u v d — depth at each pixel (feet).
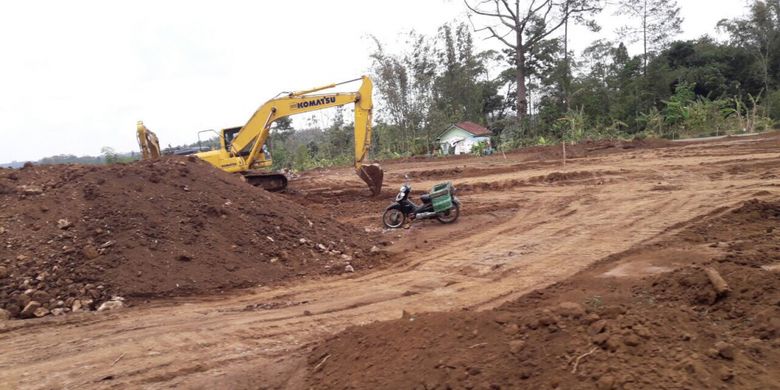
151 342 19.69
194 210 31.94
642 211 36.40
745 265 18.22
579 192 47.29
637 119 120.67
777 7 150.61
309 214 38.04
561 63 142.00
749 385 9.99
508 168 70.18
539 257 28.81
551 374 11.33
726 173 48.19
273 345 19.11
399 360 13.92
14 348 19.54
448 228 39.58
